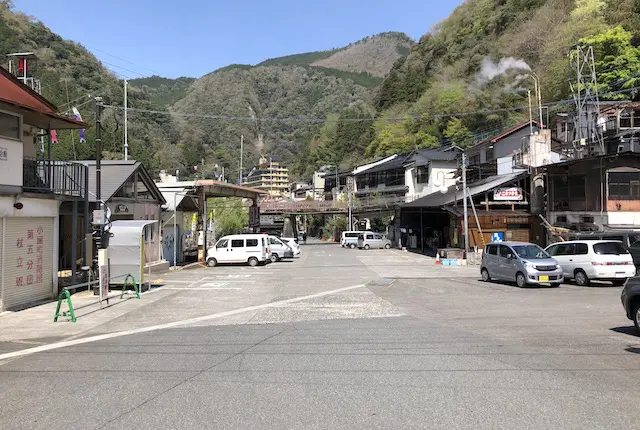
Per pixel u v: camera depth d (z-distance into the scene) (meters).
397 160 61.59
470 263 29.73
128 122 60.75
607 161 25.38
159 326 10.37
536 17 54.25
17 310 12.48
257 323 10.58
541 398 5.34
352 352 7.64
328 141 100.50
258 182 110.81
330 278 21.58
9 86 14.14
